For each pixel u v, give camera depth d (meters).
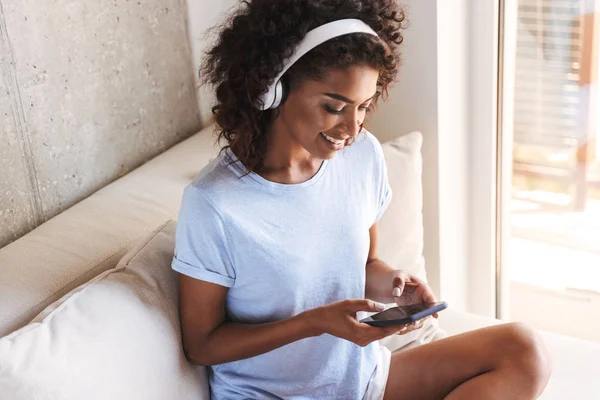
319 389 1.29
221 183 1.14
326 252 1.22
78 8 1.48
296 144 1.16
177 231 1.16
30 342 1.01
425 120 1.77
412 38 1.71
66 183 1.52
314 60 1.04
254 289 1.20
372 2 1.07
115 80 1.60
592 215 1.92
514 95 1.89
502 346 1.29
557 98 1.84
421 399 1.34
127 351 1.09
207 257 1.15
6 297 1.15
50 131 1.47
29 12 1.38
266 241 1.16
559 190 1.93
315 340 1.25
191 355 1.22
